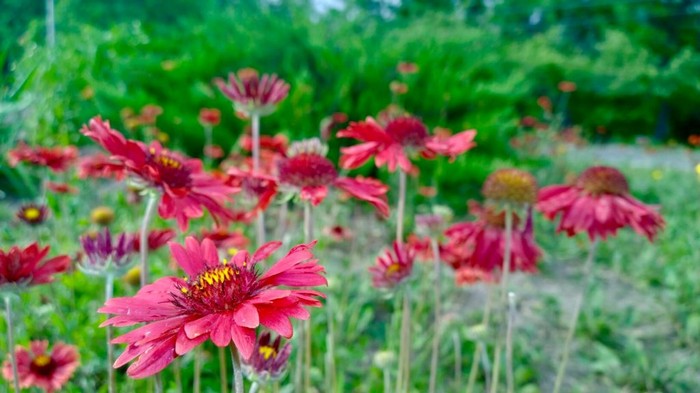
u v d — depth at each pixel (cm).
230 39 811
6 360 201
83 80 572
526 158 797
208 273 105
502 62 1356
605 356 352
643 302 471
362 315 388
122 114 525
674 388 339
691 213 752
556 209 221
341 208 461
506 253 201
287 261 105
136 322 98
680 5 2595
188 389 264
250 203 278
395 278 190
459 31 1144
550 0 2895
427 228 214
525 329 397
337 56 805
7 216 443
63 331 256
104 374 249
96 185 455
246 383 269
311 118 708
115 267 154
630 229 651
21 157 321
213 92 726
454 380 328
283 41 812
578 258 582
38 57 376
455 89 774
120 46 723
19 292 143
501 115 802
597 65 2081
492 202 200
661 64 2580
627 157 1382
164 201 158
